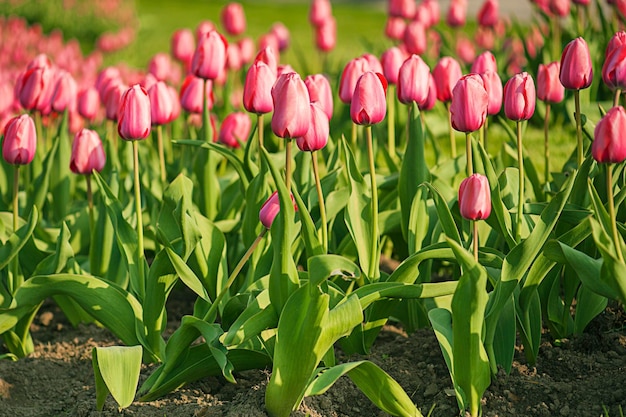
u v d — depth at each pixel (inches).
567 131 312.7
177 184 158.7
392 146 207.6
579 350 159.5
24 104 195.9
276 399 136.8
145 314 156.6
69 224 195.8
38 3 722.8
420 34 273.9
